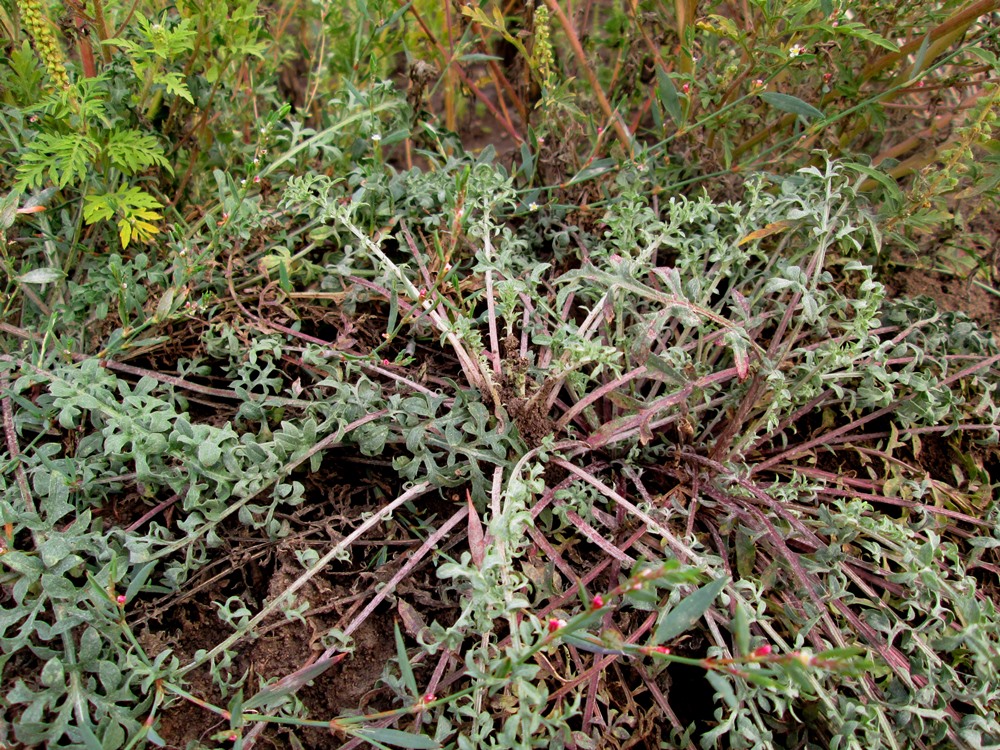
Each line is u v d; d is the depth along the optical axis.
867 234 0.35
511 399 0.29
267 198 0.36
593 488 0.29
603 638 0.20
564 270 0.38
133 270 0.34
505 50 0.50
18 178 0.28
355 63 0.40
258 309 0.32
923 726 0.24
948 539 0.32
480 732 0.23
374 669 0.26
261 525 0.27
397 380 0.30
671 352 0.29
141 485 0.27
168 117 0.36
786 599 0.27
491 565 0.22
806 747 0.25
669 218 0.35
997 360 0.33
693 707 0.28
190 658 0.26
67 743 0.24
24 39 0.35
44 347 0.28
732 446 0.30
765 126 0.40
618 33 0.44
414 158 0.48
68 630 0.23
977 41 0.31
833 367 0.29
